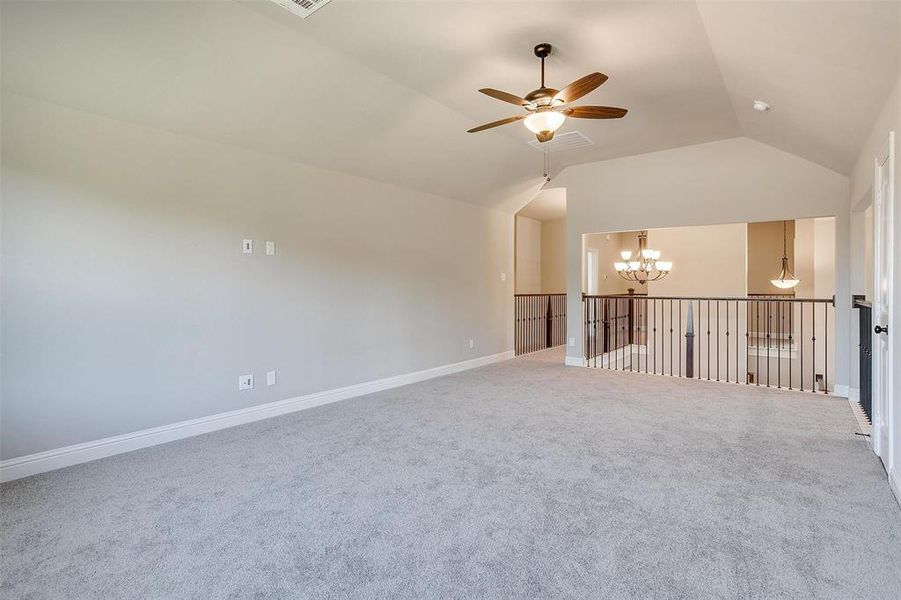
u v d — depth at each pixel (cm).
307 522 203
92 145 276
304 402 391
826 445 291
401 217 484
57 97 258
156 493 232
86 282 275
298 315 388
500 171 526
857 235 391
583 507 214
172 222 311
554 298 839
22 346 254
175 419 314
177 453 288
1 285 246
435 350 529
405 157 435
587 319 608
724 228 646
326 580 164
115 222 286
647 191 514
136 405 296
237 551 182
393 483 241
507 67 301
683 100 356
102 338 282
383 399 422
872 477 243
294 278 385
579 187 568
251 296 356
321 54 284
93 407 279
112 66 252
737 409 376
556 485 237
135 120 290
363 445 299
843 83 240
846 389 412
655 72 306
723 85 326
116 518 207
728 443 296
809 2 185
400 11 239
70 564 174
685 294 672
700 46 270
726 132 438
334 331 417
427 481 243
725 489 231
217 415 336
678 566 170
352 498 225
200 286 326
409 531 195
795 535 189
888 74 211
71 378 270
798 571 166
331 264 415
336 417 364
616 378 507
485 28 255
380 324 462
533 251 885
